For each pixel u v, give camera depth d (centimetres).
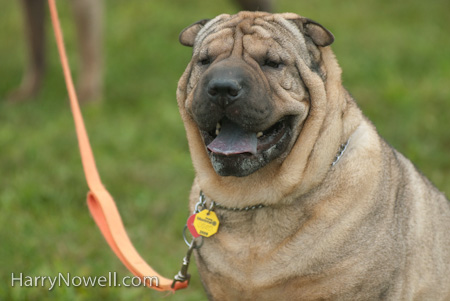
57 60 1800
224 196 586
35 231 907
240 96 523
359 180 575
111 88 1545
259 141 555
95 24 1411
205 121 541
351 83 1502
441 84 1448
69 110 1389
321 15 2178
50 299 751
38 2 1441
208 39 576
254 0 1355
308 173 568
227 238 589
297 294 579
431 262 625
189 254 609
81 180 1055
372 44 1827
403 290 595
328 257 566
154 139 1238
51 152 1167
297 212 573
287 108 550
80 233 913
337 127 575
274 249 575
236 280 587
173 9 2269
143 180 1078
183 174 1099
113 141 1220
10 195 996
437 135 1205
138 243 897
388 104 1359
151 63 1745
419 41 1845
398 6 2280
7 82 1611
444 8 2236
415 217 612
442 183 1016
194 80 579
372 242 567
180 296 793
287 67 558
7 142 1218
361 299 571
